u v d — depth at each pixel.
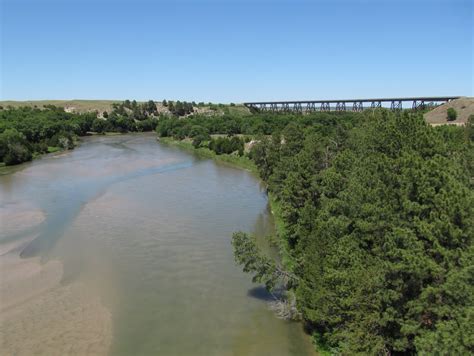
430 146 32.56
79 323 33.28
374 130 40.72
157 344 30.89
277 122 156.00
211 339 31.64
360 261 27.39
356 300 25.72
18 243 49.47
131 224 57.44
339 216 32.88
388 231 27.20
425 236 24.78
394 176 28.66
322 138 68.38
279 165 62.22
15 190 76.69
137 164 107.69
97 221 58.38
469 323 19.98
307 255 32.75
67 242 50.19
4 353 29.34
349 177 39.06
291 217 46.59
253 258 34.12
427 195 26.41
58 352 29.67
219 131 170.25
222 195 75.62
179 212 63.94
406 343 24.92
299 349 30.58
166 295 38.09
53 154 126.69
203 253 47.78
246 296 38.09
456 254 23.72
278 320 34.25
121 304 36.38
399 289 24.41
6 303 35.81
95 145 152.12
